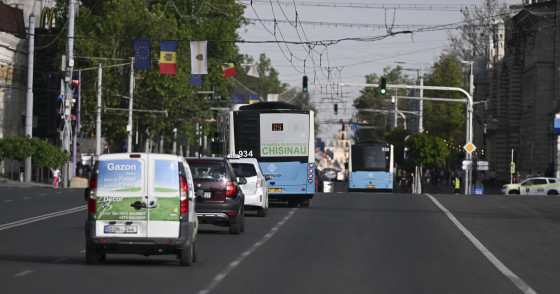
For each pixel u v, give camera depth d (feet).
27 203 351.05
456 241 218.79
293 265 160.35
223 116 377.09
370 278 142.61
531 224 281.33
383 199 418.51
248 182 293.02
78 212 301.02
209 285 130.72
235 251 187.01
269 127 357.20
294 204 370.53
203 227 258.37
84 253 178.81
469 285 135.85
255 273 147.13
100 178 155.33
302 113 357.20
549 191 655.35
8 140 597.93
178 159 157.28
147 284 131.13
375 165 654.94
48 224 252.83
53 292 121.49
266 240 214.28
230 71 618.03
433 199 420.36
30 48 606.96
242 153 357.61
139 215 154.81
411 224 270.87
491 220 294.66
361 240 216.33
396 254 184.24
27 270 148.56
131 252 156.46
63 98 595.47
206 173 230.89
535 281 143.02
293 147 356.79
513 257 184.03
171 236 154.81
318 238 220.64
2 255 174.81
